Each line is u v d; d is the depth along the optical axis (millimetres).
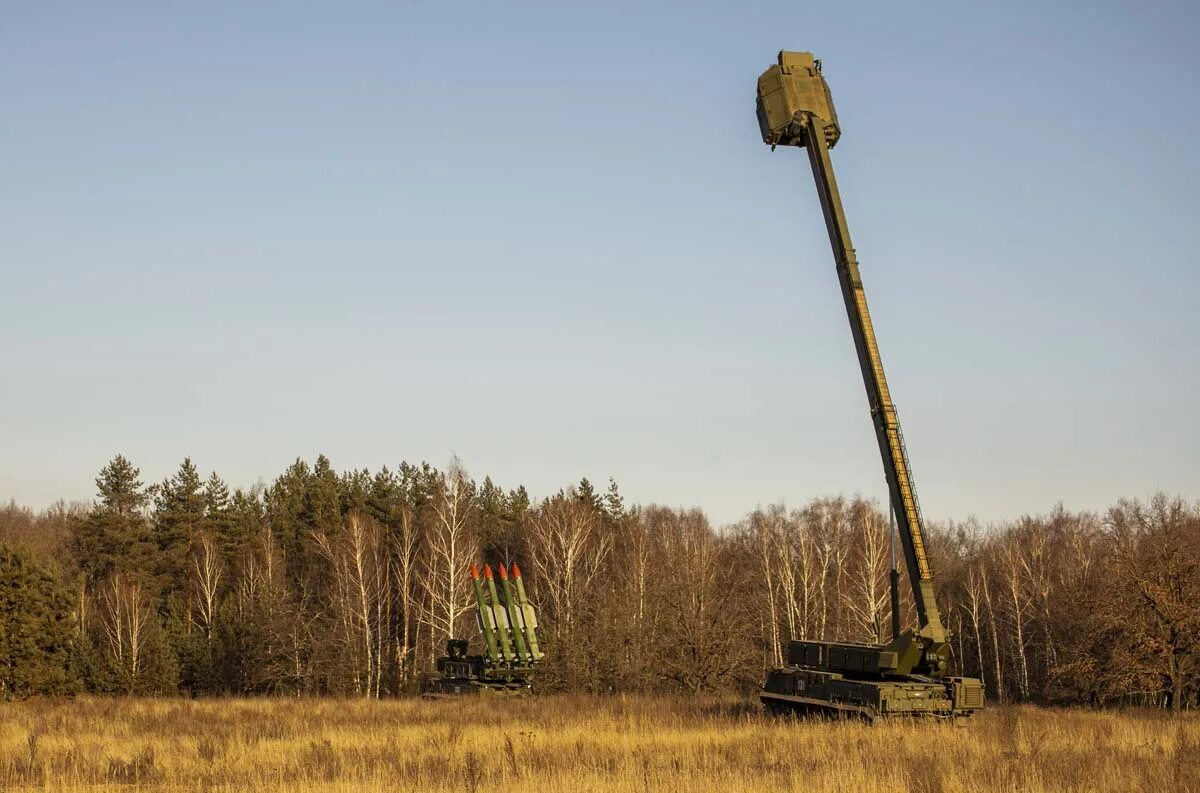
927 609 29953
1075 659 46375
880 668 30703
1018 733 26969
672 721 33000
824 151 30422
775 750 25031
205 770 23516
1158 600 41281
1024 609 68125
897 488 29719
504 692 47031
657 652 52000
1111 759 22812
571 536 68188
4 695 51219
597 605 54625
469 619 65625
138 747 27750
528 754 24984
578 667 48625
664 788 19891
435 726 32750
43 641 52969
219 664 62219
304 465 100625
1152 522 65875
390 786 20625
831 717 31719
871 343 29438
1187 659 41312
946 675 31703
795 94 30734
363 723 34531
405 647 61250
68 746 27578
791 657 34312
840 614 64625
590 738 28516
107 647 63375
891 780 20250
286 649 61062
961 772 21078
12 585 52594
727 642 51875
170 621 64812
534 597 68062
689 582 56625
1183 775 20641
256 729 31969
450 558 60219
